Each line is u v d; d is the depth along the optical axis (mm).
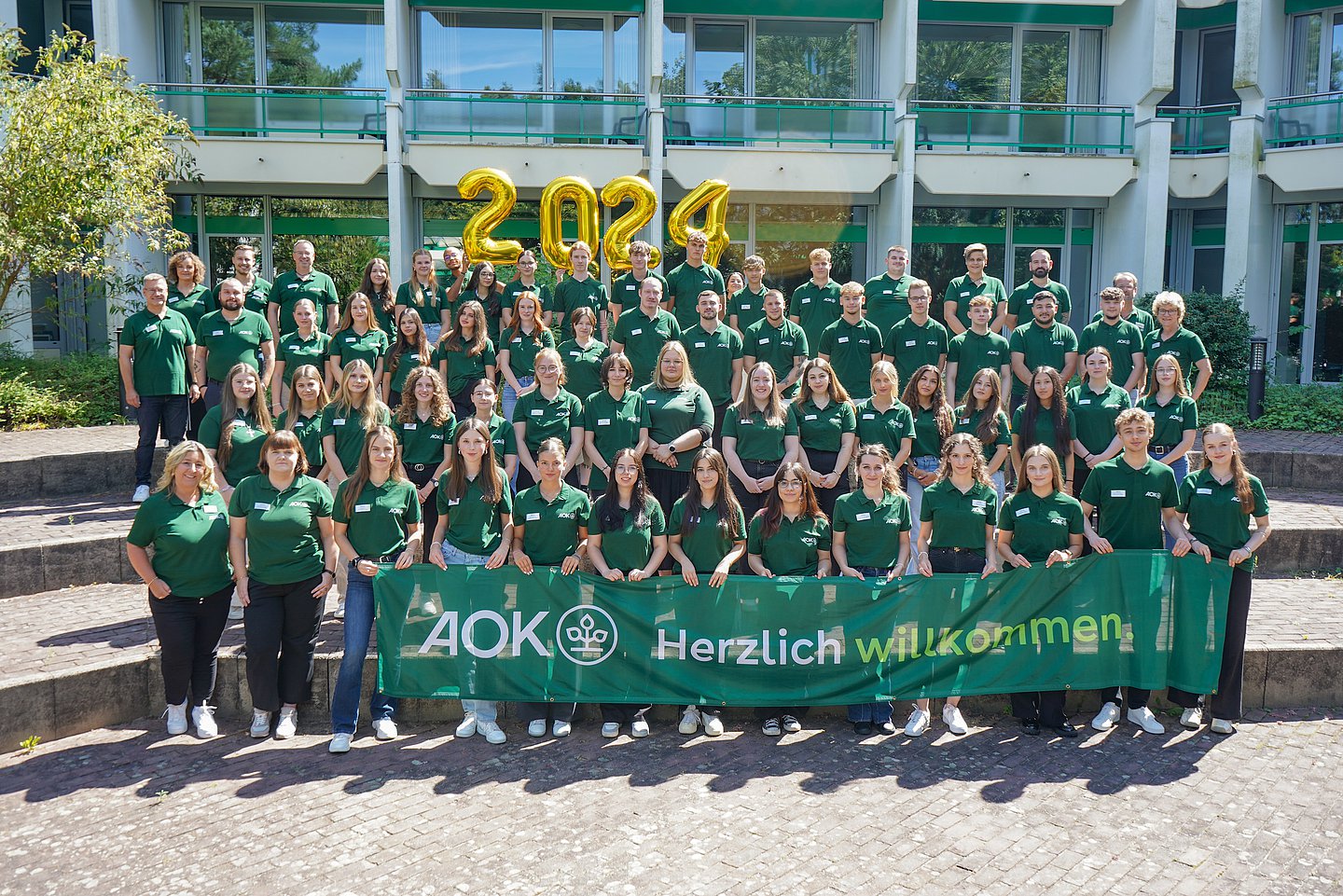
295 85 19500
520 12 19688
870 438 7953
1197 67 21031
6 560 8641
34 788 6004
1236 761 6523
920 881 5020
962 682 7020
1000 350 9070
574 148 18594
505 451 7988
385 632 6855
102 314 18625
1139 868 5172
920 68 20531
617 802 5863
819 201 20172
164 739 6730
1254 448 12625
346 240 19641
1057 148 20250
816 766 6395
